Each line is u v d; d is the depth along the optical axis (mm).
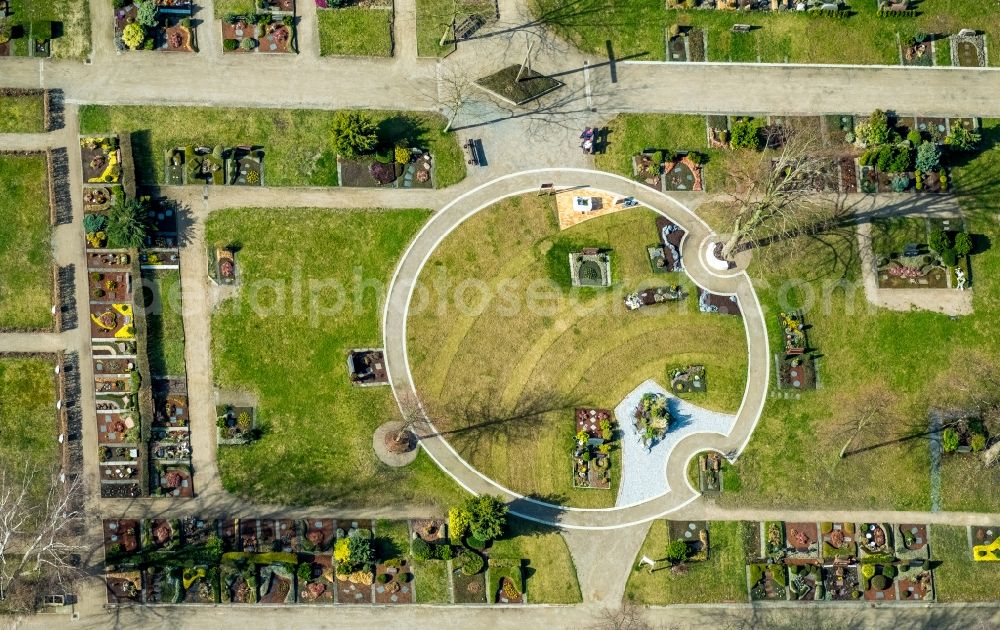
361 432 77062
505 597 76500
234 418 76438
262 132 78938
